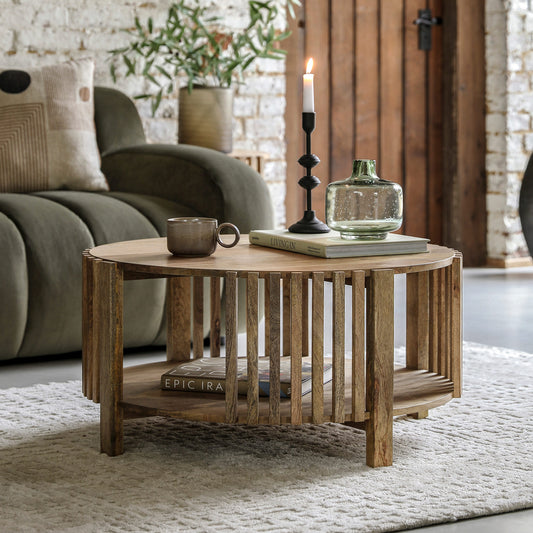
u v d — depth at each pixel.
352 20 5.21
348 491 1.84
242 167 3.30
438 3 5.41
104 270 2.04
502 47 5.33
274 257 2.10
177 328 2.49
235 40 4.58
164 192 3.37
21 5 4.12
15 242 2.93
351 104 5.25
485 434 2.24
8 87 3.45
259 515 1.71
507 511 1.77
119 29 4.33
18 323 2.94
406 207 5.45
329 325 3.68
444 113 5.46
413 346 2.38
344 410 1.97
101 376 2.08
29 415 2.39
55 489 1.85
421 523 1.69
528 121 5.40
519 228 5.43
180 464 2.02
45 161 3.42
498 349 3.20
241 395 2.09
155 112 4.47
